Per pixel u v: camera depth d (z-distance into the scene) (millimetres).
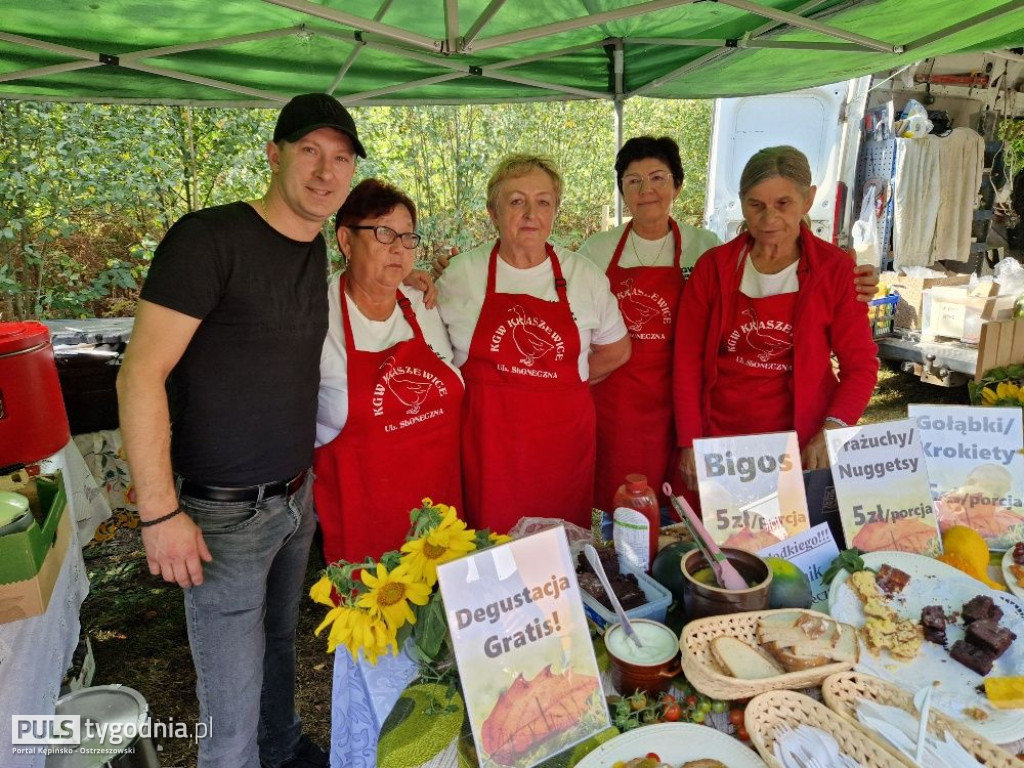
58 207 5574
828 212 6258
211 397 1619
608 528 1842
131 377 1484
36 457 2205
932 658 1259
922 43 3188
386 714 1239
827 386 2375
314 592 1323
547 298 2445
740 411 2416
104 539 3811
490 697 1076
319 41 3199
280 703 2107
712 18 3121
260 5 2650
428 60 3363
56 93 3697
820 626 1245
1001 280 5512
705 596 1283
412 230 2133
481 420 2412
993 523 1682
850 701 1142
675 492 2863
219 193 6348
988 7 3021
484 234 7906
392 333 2240
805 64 3867
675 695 1213
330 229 6438
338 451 2191
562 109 8383
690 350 2461
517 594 1129
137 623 3367
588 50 3844
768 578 1312
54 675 1881
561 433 2445
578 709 1126
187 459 1664
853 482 1613
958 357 5340
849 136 6223
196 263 1515
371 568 1363
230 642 1742
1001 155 7719
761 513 1571
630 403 2803
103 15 2719
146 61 3305
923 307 5824
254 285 1598
